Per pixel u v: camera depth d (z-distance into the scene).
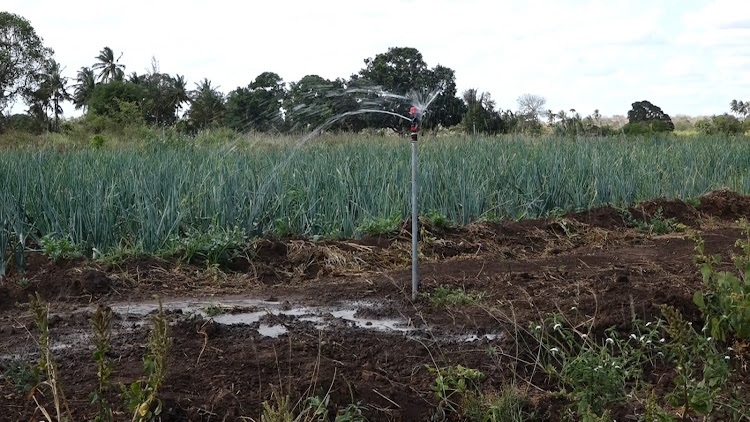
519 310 6.20
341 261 8.45
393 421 4.52
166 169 10.29
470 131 20.83
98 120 28.25
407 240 9.26
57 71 43.31
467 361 5.25
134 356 5.27
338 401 4.56
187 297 7.32
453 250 9.09
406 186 10.87
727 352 5.27
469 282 7.24
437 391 4.81
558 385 4.95
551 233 10.22
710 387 4.60
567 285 6.95
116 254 8.12
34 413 4.25
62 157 12.85
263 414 4.04
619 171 12.97
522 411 4.65
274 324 6.18
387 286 7.27
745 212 12.51
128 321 6.33
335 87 15.60
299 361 5.11
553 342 5.41
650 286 6.68
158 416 4.26
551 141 16.14
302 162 11.88
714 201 12.56
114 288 7.41
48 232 8.88
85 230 8.66
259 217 9.48
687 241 9.96
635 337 5.18
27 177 9.77
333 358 5.26
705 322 5.70
